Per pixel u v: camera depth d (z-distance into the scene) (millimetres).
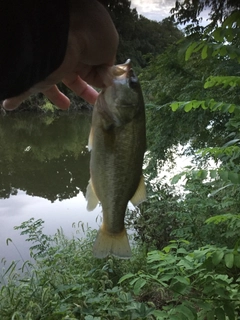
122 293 676
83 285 708
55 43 266
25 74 257
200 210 871
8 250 1139
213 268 489
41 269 821
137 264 890
